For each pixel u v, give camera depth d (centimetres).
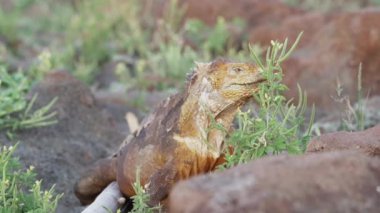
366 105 1088
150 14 1803
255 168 499
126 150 791
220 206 470
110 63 1568
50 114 1016
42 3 2105
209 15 1714
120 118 1135
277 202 468
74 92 1079
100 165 840
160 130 750
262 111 701
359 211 486
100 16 1681
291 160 511
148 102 1269
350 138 698
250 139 688
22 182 797
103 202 791
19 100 988
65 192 898
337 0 1858
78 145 1000
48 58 1274
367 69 1300
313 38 1420
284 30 1494
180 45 1529
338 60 1327
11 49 1725
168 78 1404
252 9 1697
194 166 724
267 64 711
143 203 696
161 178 725
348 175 502
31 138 980
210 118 712
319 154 524
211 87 719
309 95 1316
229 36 1558
